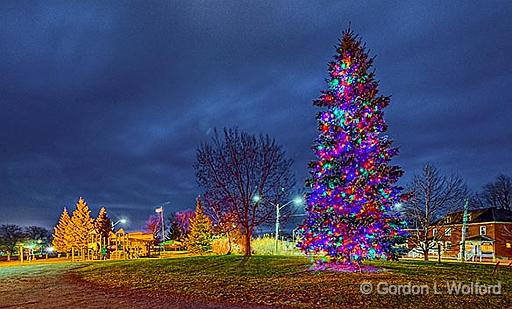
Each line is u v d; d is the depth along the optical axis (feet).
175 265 66.23
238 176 92.43
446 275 45.80
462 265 61.72
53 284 52.80
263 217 93.91
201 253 151.74
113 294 42.27
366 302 33.40
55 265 88.94
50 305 37.01
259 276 48.83
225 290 41.27
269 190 97.86
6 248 227.20
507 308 30.99
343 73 54.13
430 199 105.19
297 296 36.55
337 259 52.54
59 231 207.00
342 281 42.27
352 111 52.80
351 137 52.49
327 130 53.52
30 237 287.07
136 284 48.60
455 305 31.94
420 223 105.81
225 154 94.99
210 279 48.83
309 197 53.16
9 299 40.81
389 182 51.67
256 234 117.29
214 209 95.61
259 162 95.86
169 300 37.93
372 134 52.70
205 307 34.42
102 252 137.18
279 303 34.58
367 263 58.70
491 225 189.78
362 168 50.75
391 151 52.42
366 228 49.14
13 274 68.69
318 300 34.73
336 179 51.47
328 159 52.34
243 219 91.25
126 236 145.48
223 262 67.41
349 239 49.57
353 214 49.73
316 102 55.62
